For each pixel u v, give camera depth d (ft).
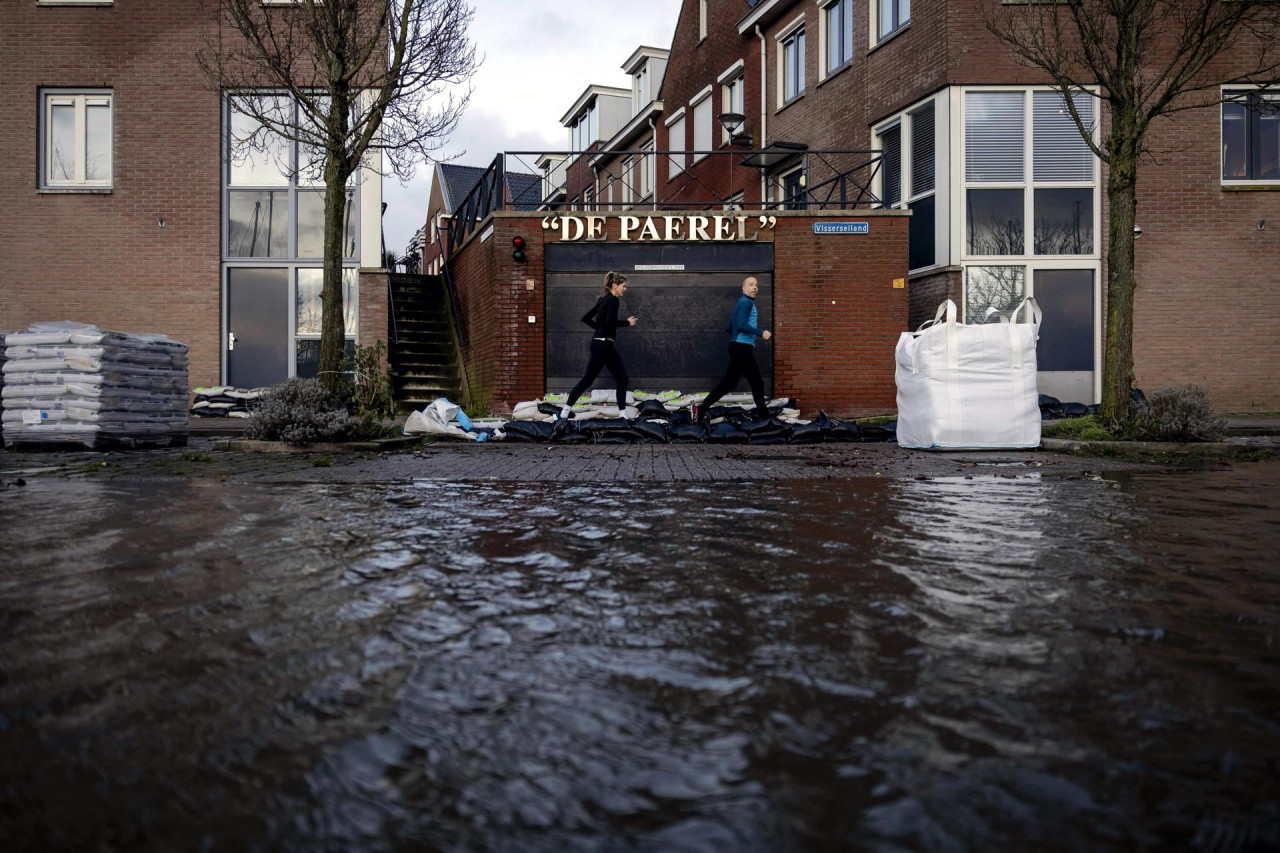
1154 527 13.37
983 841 4.15
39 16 49.24
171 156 49.62
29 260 49.34
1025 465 24.35
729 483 20.18
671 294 47.78
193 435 39.91
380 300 50.57
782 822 4.33
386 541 12.32
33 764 5.03
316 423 29.78
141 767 4.99
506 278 47.21
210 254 49.78
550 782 4.78
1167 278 48.42
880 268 47.67
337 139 31.96
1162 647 7.20
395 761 5.04
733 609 8.46
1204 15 29.22
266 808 4.50
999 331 29.53
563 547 11.85
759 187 67.77
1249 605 8.57
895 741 5.29
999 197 48.34
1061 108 48.06
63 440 29.71
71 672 6.64
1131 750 5.17
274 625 7.95
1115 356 30.09
